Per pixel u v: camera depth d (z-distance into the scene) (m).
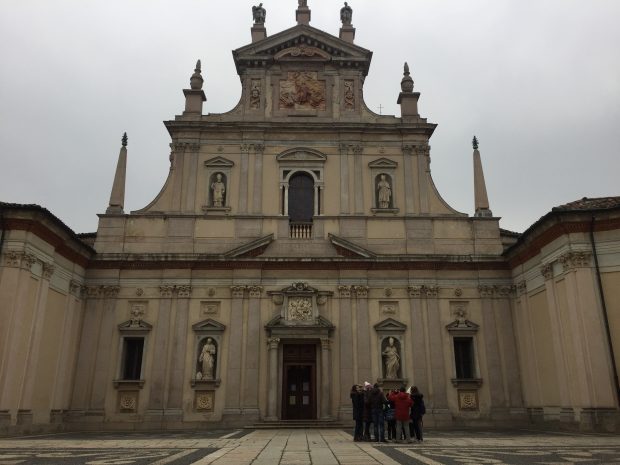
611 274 22.56
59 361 25.83
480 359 28.19
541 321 26.06
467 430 24.67
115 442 17.67
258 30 34.03
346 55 32.84
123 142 31.28
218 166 30.73
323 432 22.67
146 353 27.59
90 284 28.55
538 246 25.95
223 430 24.86
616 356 21.81
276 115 31.77
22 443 17.44
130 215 29.67
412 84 32.88
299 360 28.23
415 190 30.75
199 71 32.62
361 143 31.41
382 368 27.73
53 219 23.77
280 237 29.45
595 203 24.55
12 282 22.03
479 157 31.77
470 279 29.44
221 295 28.64
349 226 29.75
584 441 17.16
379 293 28.97
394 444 16.16
